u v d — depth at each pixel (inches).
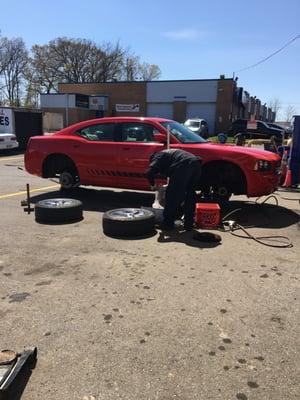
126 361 117.0
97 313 143.7
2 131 808.3
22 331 131.9
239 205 328.2
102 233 240.1
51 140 341.4
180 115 1840.6
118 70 2945.4
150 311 145.4
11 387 104.4
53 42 2748.5
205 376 111.0
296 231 252.7
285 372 113.1
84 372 112.1
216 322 138.6
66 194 355.6
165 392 104.7
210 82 1779.0
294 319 141.6
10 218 272.4
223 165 293.1
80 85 2003.0
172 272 181.3
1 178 454.3
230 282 171.5
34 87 2856.8
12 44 2819.9
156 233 242.7
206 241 227.5
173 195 240.7
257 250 213.8
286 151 434.9
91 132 329.1
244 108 2225.6
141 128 310.5
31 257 198.5
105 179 323.3
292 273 182.7
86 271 181.5
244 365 115.9
